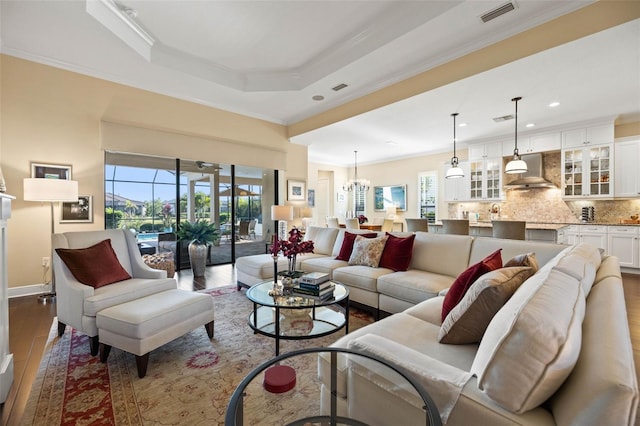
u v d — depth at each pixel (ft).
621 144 16.10
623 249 15.33
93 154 13.17
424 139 21.09
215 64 13.66
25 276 11.75
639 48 9.08
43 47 11.12
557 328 2.50
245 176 19.71
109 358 7.06
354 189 29.91
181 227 15.47
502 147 20.10
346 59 12.26
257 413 4.02
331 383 4.16
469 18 9.21
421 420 3.12
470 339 4.60
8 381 5.67
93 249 8.32
